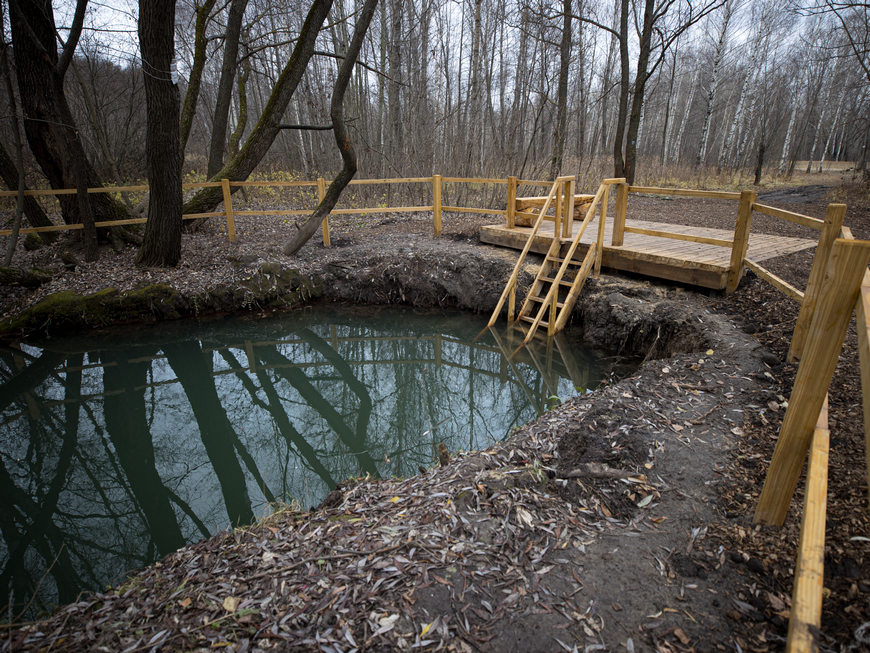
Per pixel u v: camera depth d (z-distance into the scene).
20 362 7.41
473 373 7.23
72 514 4.52
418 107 14.48
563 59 13.09
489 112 14.34
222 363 7.69
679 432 3.47
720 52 20.86
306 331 8.59
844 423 3.11
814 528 1.70
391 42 14.23
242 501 4.61
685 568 2.30
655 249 7.12
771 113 24.03
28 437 5.82
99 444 5.73
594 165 18.34
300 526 2.84
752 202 5.65
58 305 7.93
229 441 5.85
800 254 6.98
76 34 7.34
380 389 7.16
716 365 4.48
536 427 3.75
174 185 8.41
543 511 2.69
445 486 2.93
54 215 12.27
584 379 6.07
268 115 10.19
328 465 5.16
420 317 8.66
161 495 4.80
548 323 7.48
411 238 10.49
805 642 1.39
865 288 1.85
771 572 2.22
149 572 2.71
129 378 7.21
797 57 25.38
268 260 9.25
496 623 2.00
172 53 7.58
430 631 1.96
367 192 14.51
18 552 4.02
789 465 2.31
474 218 11.90
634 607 2.09
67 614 2.34
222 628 2.04
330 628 1.99
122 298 8.16
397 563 2.32
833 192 15.42
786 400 3.72
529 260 8.59
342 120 8.50
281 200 14.59
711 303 6.02
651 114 32.69
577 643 1.92
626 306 6.45
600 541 2.48
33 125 8.50
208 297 8.58
